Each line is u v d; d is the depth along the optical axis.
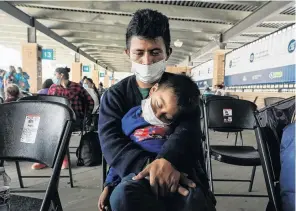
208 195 1.05
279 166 1.34
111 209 0.96
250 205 2.32
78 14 9.16
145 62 1.17
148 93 1.22
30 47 9.53
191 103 1.04
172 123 1.09
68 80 3.40
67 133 1.12
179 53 16.69
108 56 20.61
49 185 1.03
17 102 1.28
